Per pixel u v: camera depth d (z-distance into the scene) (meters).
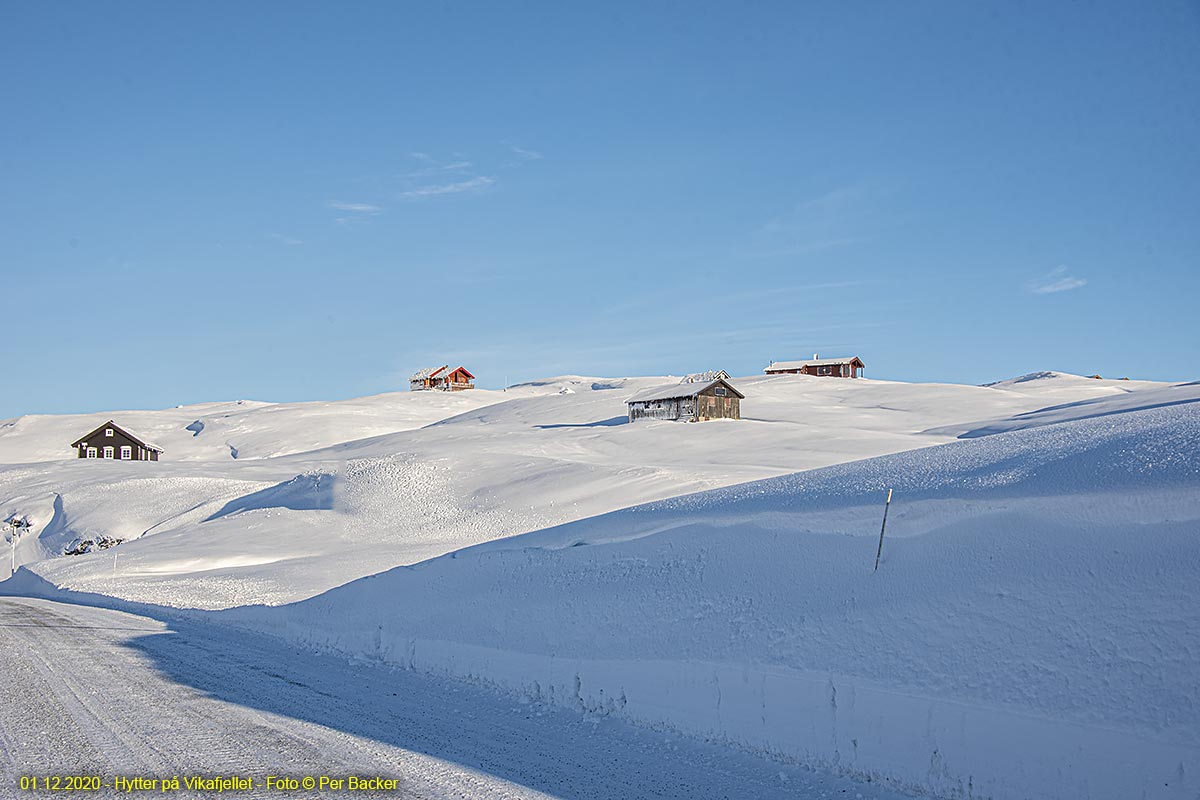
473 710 9.87
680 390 81.06
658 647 10.23
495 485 43.81
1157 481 8.30
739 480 40.75
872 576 9.27
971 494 9.84
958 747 6.93
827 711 7.97
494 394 167.50
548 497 40.34
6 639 15.73
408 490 44.72
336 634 15.73
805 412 86.81
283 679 11.81
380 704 10.16
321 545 37.38
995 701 7.03
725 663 9.27
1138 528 7.74
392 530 38.91
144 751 7.96
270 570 29.06
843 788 7.04
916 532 9.59
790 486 13.99
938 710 7.26
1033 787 6.36
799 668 8.59
